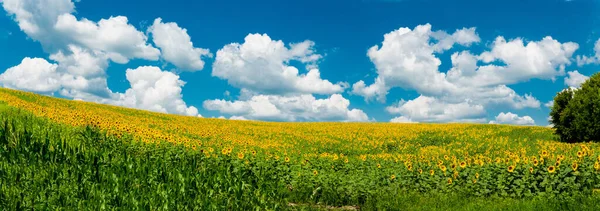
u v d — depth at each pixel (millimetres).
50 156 10797
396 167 17047
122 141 15555
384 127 49719
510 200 11031
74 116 21578
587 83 32375
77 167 10297
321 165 18156
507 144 32062
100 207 8234
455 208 10859
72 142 13781
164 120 42969
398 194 12406
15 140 11312
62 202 8172
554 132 38000
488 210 10359
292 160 19031
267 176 13656
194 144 18594
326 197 12352
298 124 54062
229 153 14898
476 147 31625
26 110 21562
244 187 11367
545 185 11438
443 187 12875
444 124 53406
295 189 13000
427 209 10945
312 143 34719
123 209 8445
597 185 11156
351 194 12469
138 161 11641
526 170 12156
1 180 8883
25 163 10328
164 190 9781
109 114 37188
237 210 10133
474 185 12570
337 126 50969
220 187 11023
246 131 38344
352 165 18469
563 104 33531
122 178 9898
